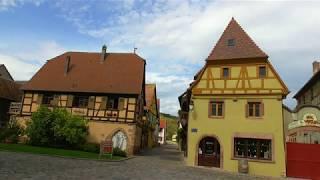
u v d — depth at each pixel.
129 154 31.62
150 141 50.81
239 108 23.88
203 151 24.39
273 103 23.12
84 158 22.45
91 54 38.94
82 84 34.66
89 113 33.31
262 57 23.98
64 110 30.80
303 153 22.30
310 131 22.05
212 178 17.30
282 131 22.48
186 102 30.31
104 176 14.45
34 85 35.09
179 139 47.66
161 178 15.41
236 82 24.39
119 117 32.72
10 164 15.60
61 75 36.19
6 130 30.66
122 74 35.56
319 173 21.69
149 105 46.72
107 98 33.38
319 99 30.44
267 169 22.23
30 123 29.81
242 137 23.28
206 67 25.50
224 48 25.47
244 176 20.31
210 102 24.77
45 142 29.02
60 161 19.36
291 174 22.06
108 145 24.33
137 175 15.82
